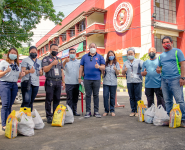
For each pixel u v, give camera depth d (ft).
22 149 7.75
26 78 11.72
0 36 36.58
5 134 9.63
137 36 46.06
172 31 46.24
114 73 14.96
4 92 10.75
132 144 7.99
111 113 14.93
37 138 9.24
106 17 57.31
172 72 11.13
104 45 58.70
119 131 10.08
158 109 11.46
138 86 14.30
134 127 10.93
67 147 7.86
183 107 10.98
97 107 14.57
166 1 46.73
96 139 8.78
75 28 69.36
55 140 8.84
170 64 11.20
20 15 35.47
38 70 12.43
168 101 11.85
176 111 10.73
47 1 38.19
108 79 14.85
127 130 10.25
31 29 38.34
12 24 36.32
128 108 18.43
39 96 23.15
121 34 51.13
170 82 11.23
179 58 10.92
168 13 46.98
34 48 12.13
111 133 9.71
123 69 15.14
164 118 11.10
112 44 54.85
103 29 57.52
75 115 15.38
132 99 14.64
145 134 9.40
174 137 8.82
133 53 14.44
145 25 43.93
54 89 12.98
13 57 10.95
